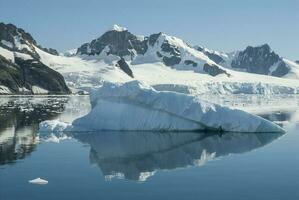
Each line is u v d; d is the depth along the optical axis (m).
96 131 57.44
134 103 58.69
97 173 34.19
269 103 145.38
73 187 29.94
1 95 197.38
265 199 27.39
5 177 32.44
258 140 51.06
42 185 30.36
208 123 56.38
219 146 47.38
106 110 59.41
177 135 54.56
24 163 37.47
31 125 65.62
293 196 27.98
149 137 52.97
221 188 29.80
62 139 51.12
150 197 27.75
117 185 30.55
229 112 56.94
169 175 33.72
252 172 34.56
